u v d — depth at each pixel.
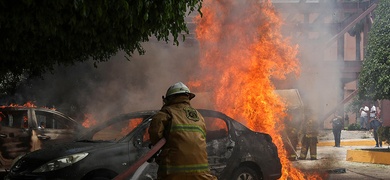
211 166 8.65
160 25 6.54
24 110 11.65
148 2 6.19
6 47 6.02
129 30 6.70
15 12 5.52
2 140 11.10
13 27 5.68
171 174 4.82
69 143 8.44
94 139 9.11
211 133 9.03
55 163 7.63
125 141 8.07
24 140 11.39
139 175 7.89
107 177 7.80
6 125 11.33
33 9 5.56
